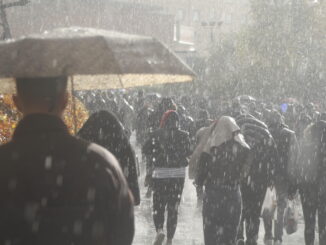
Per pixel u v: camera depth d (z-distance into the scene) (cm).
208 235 1581
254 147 1925
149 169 2053
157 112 2789
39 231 562
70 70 632
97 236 574
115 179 590
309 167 1900
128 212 597
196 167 1616
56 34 670
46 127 604
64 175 575
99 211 575
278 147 2006
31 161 578
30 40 650
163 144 2002
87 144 602
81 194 573
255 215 1962
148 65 674
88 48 656
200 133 1706
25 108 623
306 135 1902
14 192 568
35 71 617
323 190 1898
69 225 566
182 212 2695
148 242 2127
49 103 622
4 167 576
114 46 670
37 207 566
